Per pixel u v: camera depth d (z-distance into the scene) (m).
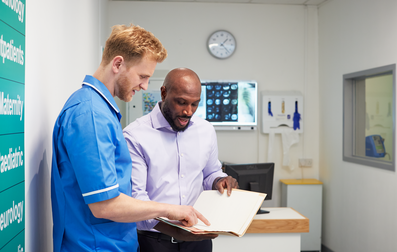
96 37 2.80
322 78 3.96
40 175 1.19
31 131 1.09
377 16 2.90
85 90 0.94
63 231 0.95
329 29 3.77
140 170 1.31
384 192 2.80
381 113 2.96
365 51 3.09
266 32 4.02
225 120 3.93
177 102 1.27
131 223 1.08
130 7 3.86
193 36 3.94
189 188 1.43
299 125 3.98
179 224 1.05
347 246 3.38
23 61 0.97
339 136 3.57
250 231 2.13
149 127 1.39
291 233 2.18
